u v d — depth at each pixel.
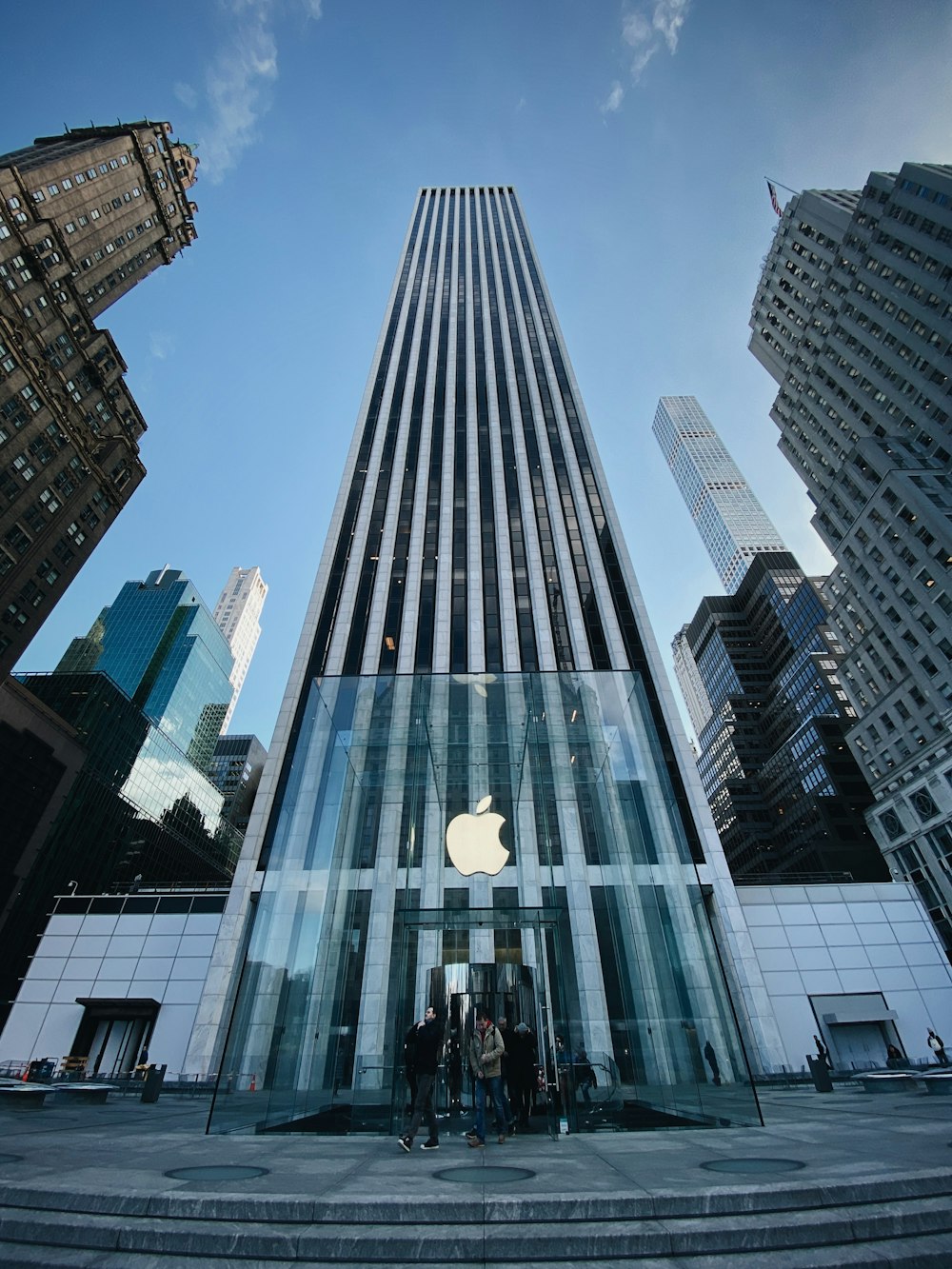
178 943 33.25
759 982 28.06
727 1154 8.02
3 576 76.38
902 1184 5.83
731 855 129.12
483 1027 10.34
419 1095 9.22
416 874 16.08
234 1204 5.51
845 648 90.44
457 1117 11.49
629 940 14.55
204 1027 26.17
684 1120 11.72
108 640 152.38
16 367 78.69
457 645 39.06
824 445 99.31
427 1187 6.17
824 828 97.50
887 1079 16.58
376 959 15.05
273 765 33.66
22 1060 30.33
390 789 17.31
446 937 13.20
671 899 14.28
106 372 96.69
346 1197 5.63
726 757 137.00
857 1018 31.50
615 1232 5.05
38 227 86.50
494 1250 4.89
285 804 16.81
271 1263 4.80
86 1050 30.80
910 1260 4.71
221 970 27.47
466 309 71.31
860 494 87.19
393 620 40.53
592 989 13.97
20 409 79.00
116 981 32.22
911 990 32.50
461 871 16.03
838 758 102.81
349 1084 13.77
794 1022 31.58
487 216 92.62
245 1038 12.62
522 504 48.44
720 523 194.62
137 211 105.12
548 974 12.75
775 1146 8.52
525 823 16.47
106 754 91.56
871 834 95.56
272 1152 8.81
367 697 18.58
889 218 84.75
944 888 67.81
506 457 52.56
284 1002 13.92
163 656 147.62
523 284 75.81
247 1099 12.02
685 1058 12.59
